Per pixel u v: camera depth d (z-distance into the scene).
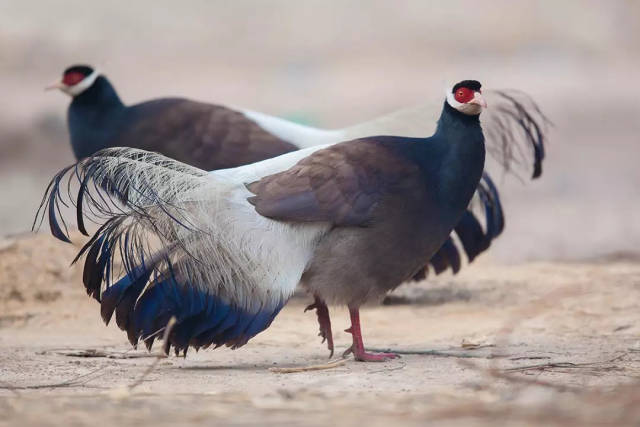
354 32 59.84
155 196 10.55
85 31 57.19
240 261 10.64
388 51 57.41
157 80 53.31
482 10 61.34
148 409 7.95
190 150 15.70
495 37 58.56
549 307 14.92
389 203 10.94
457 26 60.03
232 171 11.13
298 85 52.69
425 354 11.73
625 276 17.50
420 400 8.30
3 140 39.41
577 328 13.51
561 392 8.63
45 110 43.66
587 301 15.18
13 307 15.78
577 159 36.72
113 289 10.62
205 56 56.78
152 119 15.96
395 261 11.12
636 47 57.31
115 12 58.84
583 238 25.14
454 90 11.33
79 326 14.70
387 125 15.38
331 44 58.72
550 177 33.72
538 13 60.06
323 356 11.86
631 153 37.72
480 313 15.33
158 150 15.84
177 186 10.65
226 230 10.66
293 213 10.73
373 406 8.02
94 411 7.84
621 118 43.53
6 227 25.58
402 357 11.51
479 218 16.66
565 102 46.91
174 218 10.38
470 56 57.06
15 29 55.66
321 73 54.66
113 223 10.64
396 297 16.58
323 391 8.96
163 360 11.52
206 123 15.75
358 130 15.55
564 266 19.45
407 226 11.05
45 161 38.00
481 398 8.37
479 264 19.77
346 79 53.22
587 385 9.16
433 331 13.96
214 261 10.62
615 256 20.91
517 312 14.91
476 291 17.00
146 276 10.62
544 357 11.10
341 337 13.59
